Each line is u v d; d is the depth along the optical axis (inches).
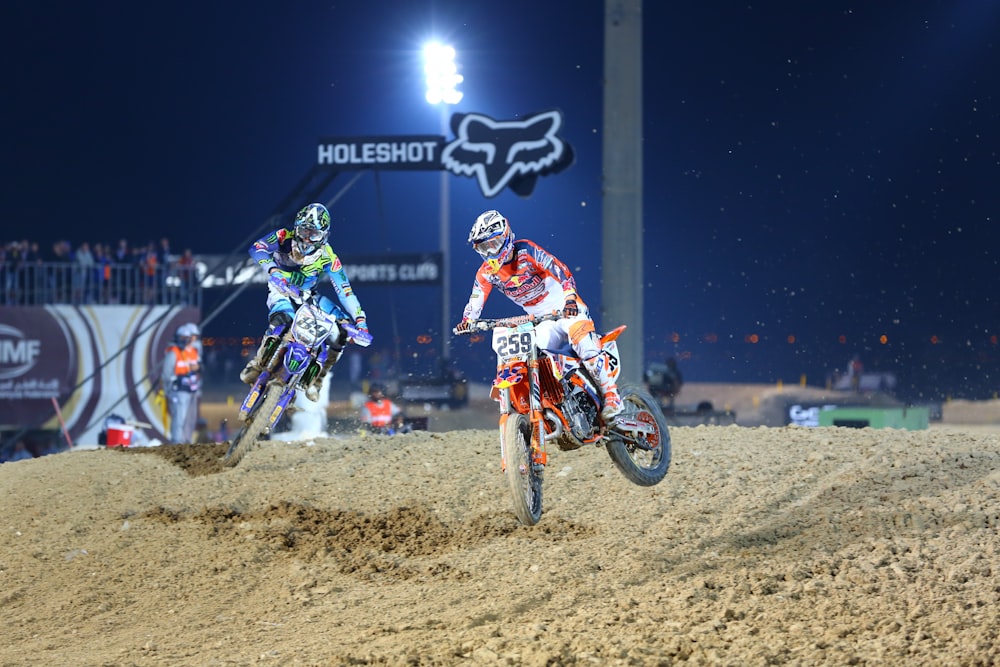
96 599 804.0
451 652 592.4
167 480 1072.8
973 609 588.7
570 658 568.4
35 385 2260.1
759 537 768.3
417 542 860.6
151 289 2369.6
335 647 639.1
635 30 1411.2
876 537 732.7
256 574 831.7
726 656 556.7
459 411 2962.6
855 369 3678.6
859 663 538.9
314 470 1063.6
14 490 1077.8
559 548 794.8
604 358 748.6
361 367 4643.2
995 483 802.8
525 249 733.9
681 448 1006.4
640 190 1417.3
